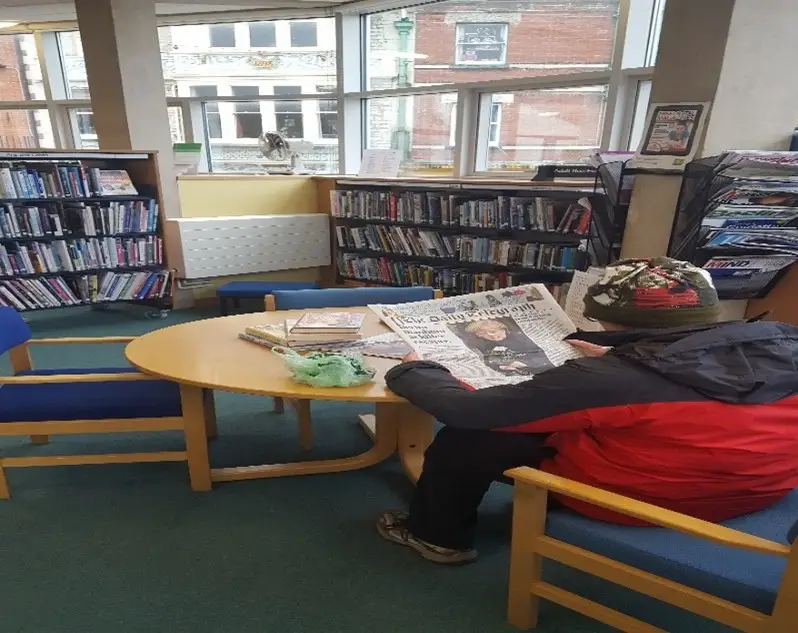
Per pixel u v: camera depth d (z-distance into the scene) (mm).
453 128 4469
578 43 3666
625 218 2428
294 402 2561
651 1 3348
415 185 4070
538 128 4051
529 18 3824
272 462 2199
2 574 1571
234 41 5191
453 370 1431
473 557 1630
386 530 1729
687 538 1146
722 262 1933
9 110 6086
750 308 2223
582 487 1110
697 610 1049
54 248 3863
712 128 2084
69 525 1788
